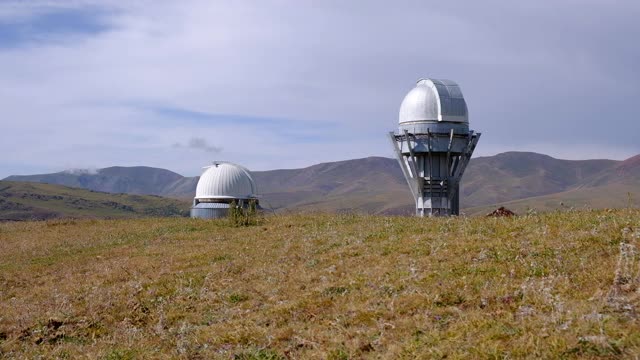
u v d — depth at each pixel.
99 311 14.09
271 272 15.90
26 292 17.80
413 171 40.84
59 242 29.69
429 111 39.62
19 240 31.80
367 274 13.47
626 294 8.94
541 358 6.94
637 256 11.14
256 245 21.62
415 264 13.63
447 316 9.48
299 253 18.23
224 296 13.98
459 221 20.41
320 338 9.40
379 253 16.03
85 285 17.44
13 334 12.93
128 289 16.02
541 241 13.96
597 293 9.05
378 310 10.25
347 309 10.83
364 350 8.62
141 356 10.16
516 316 8.75
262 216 34.16
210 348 10.02
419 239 17.06
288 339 9.89
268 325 11.02
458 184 40.44
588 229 14.88
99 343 11.74
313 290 12.83
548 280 10.25
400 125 41.28
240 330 10.58
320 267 15.55
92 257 23.44
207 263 18.97
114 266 20.30
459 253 14.16
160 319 12.45
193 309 13.45
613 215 16.84
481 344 7.61
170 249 23.11
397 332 9.04
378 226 22.05
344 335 9.31
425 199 40.22
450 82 41.00
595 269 10.73
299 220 29.16
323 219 28.39
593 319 7.68
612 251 12.09
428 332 8.73
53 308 14.77
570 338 7.23
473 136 40.03
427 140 39.69
